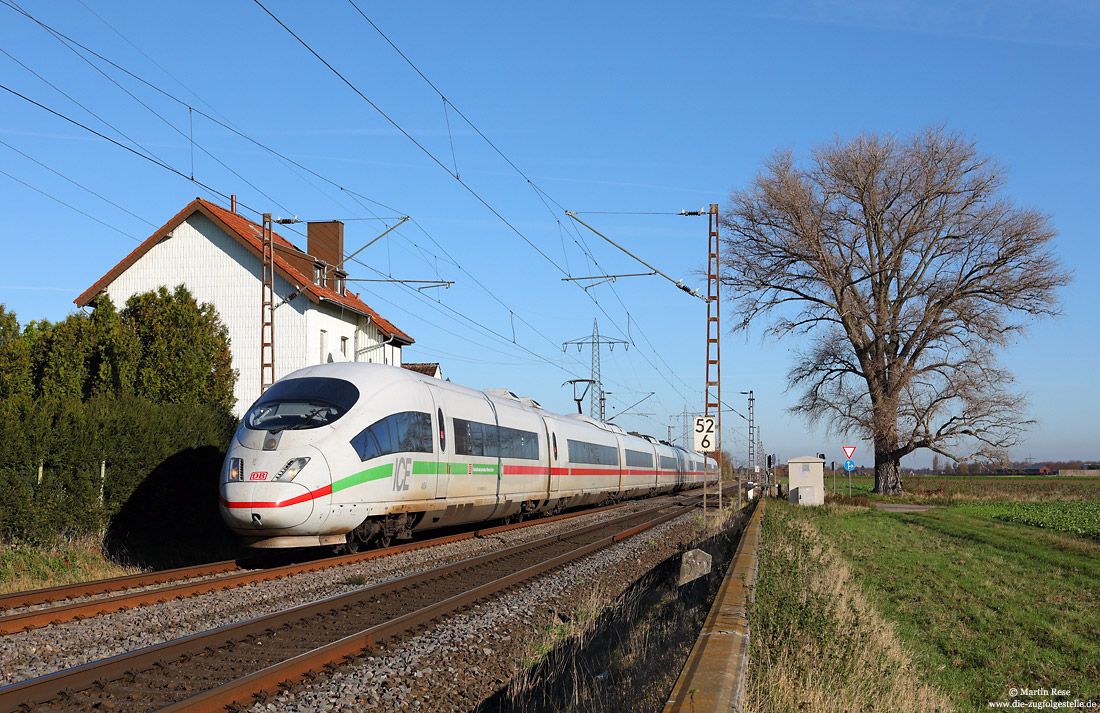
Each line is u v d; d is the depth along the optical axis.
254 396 31.34
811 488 39.94
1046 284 41.69
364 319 37.16
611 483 34.25
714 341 26.36
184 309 21.78
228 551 16.33
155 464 15.47
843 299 43.81
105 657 7.53
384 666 7.25
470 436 18.95
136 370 20.48
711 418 25.14
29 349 18.70
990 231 42.75
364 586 11.55
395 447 15.16
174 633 8.51
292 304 31.53
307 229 37.19
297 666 6.84
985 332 42.19
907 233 42.97
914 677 8.35
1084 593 14.82
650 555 17.30
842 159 43.47
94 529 14.22
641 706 5.84
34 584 11.90
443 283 25.70
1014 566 18.20
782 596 8.15
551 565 14.23
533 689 7.05
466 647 8.22
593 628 9.30
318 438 13.63
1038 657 10.27
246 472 13.16
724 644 5.19
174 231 32.44
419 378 17.25
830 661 6.82
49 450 13.68
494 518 21.56
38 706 5.91
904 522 31.48
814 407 46.50
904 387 43.22
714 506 35.69
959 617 12.52
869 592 13.96
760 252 45.78
